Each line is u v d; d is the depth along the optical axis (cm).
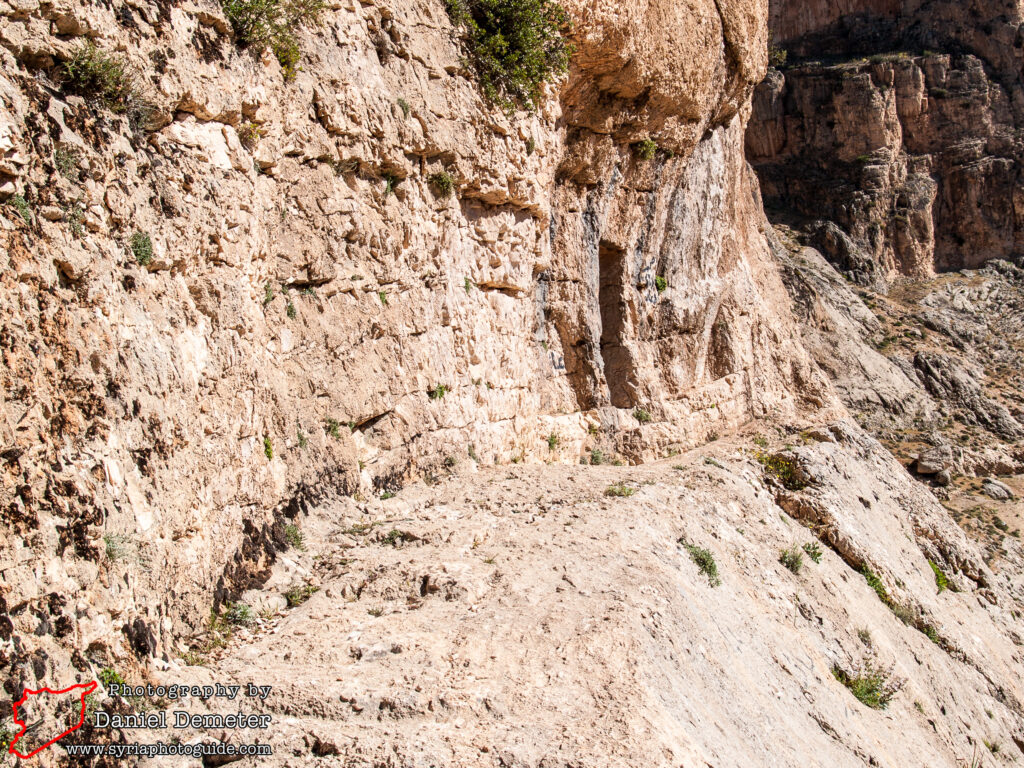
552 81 1639
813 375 2711
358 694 711
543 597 914
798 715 1048
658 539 1160
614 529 1127
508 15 1537
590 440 1908
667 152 2072
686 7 1939
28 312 624
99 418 672
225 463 875
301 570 968
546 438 1758
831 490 1781
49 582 591
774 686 1055
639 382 2064
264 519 960
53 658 579
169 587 745
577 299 1912
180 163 862
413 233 1360
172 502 754
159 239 802
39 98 680
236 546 887
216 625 817
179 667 718
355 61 1238
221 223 912
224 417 880
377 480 1220
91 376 673
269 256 1059
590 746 673
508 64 1548
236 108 959
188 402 806
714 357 2397
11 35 671
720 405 2316
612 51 1727
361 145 1238
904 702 1377
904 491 2219
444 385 1414
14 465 581
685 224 2225
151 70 822
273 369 1042
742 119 2503
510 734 684
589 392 1944
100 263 711
